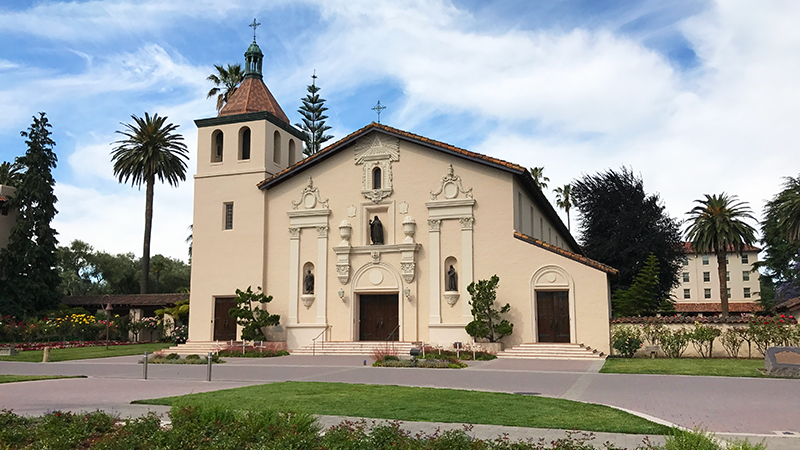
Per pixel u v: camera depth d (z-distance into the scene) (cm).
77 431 1022
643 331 2772
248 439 960
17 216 4891
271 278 3403
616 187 5212
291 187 3450
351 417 1205
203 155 3622
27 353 3384
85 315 4394
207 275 3494
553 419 1166
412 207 3206
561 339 2889
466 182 3133
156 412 1277
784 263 6425
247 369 2328
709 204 4703
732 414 1234
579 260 2884
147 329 4759
